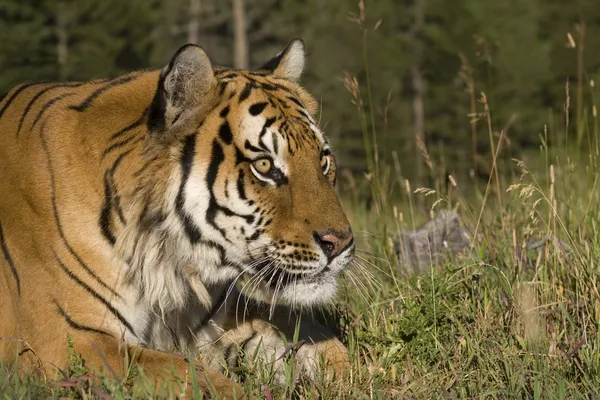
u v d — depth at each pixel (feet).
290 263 26.22
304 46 30.48
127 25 226.99
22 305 26.63
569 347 27.68
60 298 26.13
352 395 24.88
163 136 25.89
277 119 26.53
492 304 30.63
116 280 26.55
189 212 26.25
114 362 25.16
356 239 42.50
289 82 29.25
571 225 36.29
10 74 200.85
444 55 238.07
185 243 26.66
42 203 26.40
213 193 26.20
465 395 25.35
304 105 28.22
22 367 26.40
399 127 228.02
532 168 43.65
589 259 30.89
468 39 234.38
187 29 272.31
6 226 27.20
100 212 26.32
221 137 26.20
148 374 24.44
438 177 45.91
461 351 27.84
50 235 26.23
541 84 227.61
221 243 26.63
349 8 243.40
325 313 33.58
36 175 26.63
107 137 26.63
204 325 29.60
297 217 26.17
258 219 26.35
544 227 35.32
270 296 27.58
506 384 25.80
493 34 234.17
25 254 26.63
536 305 29.71
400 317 29.09
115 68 224.33
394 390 25.13
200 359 27.96
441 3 243.60
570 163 38.99
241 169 26.22
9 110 28.63
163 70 25.84
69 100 27.61
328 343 29.12
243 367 26.17
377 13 243.19
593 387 24.75
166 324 28.68
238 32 250.78
